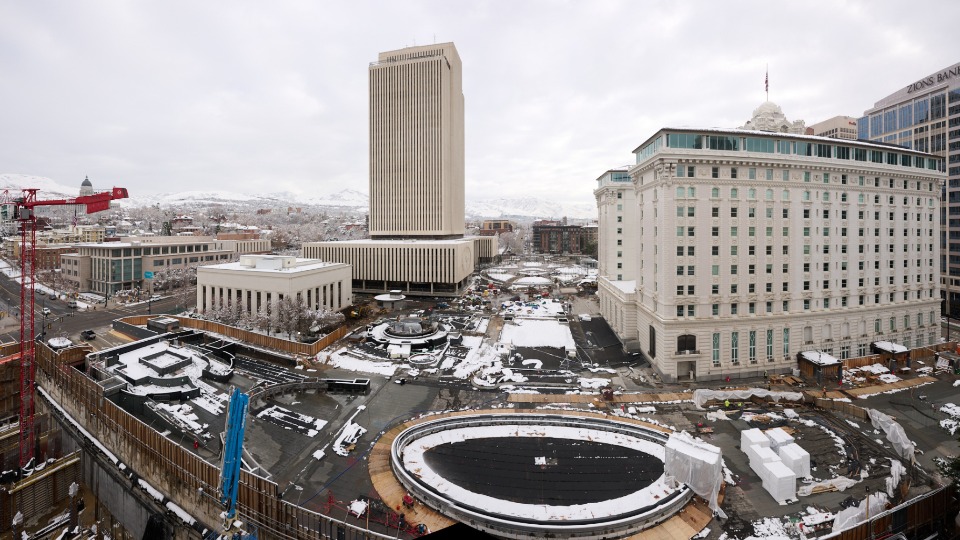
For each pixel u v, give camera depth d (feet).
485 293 546.26
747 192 245.45
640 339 293.23
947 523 130.21
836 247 261.85
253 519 135.23
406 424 192.85
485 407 212.43
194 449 175.52
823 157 254.88
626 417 199.82
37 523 198.59
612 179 386.52
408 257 528.63
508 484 146.61
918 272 287.69
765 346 249.75
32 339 234.58
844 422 192.13
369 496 143.33
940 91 401.49
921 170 278.05
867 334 270.67
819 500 139.95
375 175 623.36
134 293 484.33
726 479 151.33
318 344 296.10
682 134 237.86
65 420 225.97
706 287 242.78
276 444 175.73
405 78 604.08
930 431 184.96
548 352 300.81
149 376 229.66
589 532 122.83
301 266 404.77
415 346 302.25
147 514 165.07
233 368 266.16
